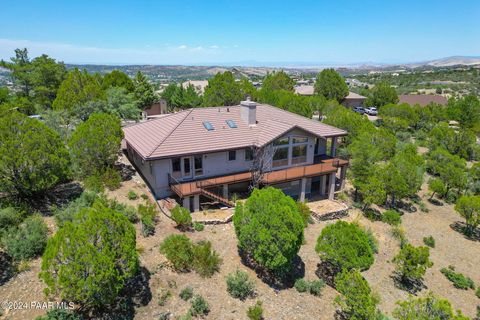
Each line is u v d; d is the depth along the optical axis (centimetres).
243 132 2391
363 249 1491
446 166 3031
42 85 4372
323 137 2533
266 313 1298
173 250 1427
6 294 1102
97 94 3303
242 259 1617
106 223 1104
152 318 1158
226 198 2178
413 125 5516
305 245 1852
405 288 1705
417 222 2494
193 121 2348
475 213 2381
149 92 5281
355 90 9844
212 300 1303
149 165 2153
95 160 2094
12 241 1283
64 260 998
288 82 6388
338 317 1353
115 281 1056
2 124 1534
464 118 5431
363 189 2384
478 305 1711
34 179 1545
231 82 4547
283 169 2441
